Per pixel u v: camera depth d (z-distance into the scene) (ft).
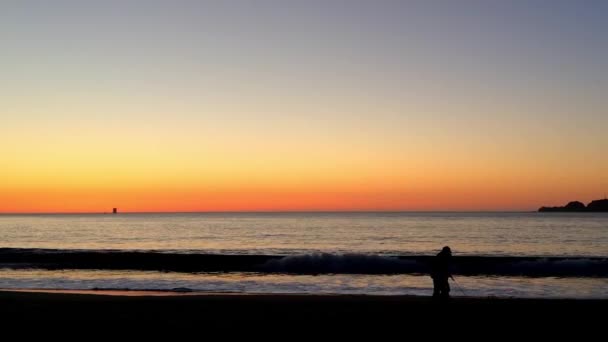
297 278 82.48
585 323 42.37
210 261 96.99
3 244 186.29
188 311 47.34
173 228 324.39
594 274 85.71
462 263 88.63
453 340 36.68
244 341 36.11
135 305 50.85
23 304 51.39
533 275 84.94
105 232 276.00
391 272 89.35
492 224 365.40
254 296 58.34
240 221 485.15
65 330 39.34
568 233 243.81
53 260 101.24
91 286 73.67
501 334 38.45
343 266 93.15
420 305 50.93
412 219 530.27
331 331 39.22
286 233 257.14
